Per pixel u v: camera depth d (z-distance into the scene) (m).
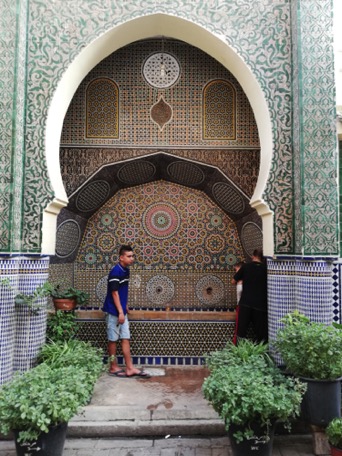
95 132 3.96
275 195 3.28
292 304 3.20
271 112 3.33
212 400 2.37
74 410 2.22
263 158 3.43
